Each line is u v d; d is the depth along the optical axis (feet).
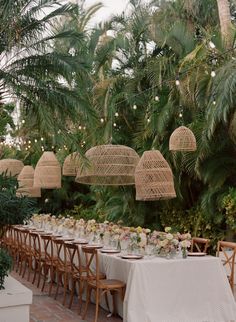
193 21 43.06
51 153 40.98
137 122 40.37
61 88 26.58
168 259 19.49
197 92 31.42
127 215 40.83
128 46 42.70
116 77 40.63
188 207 36.42
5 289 17.43
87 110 26.63
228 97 27.76
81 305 22.20
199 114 32.73
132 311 18.03
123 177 31.50
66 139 26.55
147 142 36.88
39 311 22.27
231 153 32.30
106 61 43.21
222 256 27.73
